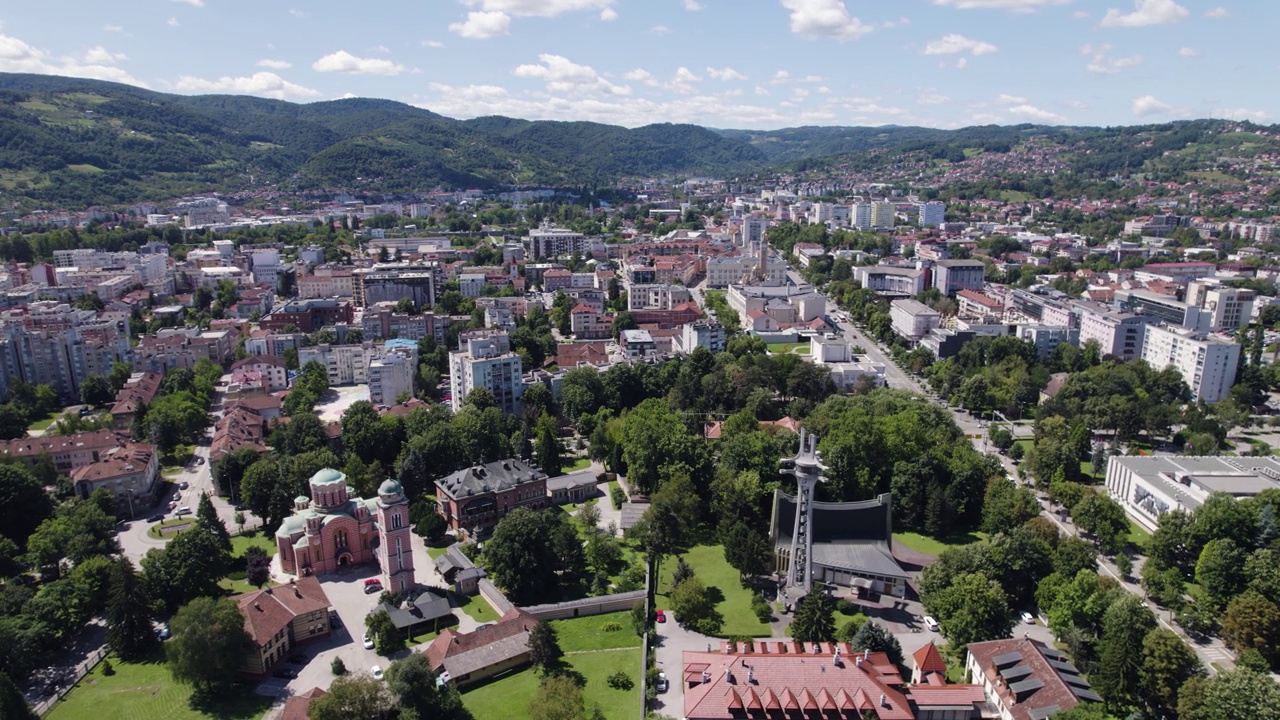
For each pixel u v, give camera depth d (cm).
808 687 16300
